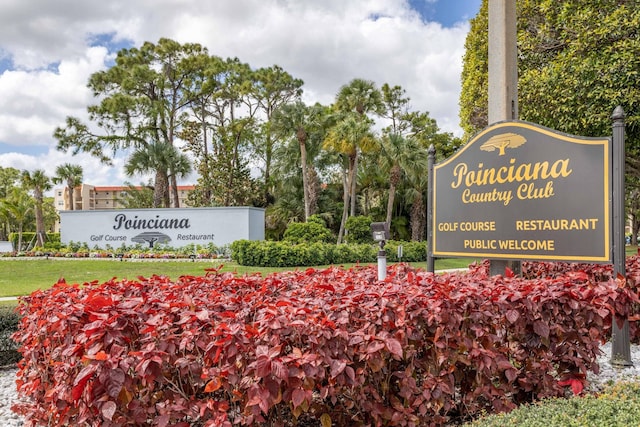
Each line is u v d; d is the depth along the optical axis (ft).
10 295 28.48
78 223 69.46
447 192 14.74
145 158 81.15
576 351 8.77
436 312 7.45
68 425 7.34
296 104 72.23
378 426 7.25
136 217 67.36
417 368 7.89
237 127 98.27
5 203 93.91
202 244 64.69
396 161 68.13
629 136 26.53
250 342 6.59
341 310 7.48
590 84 24.30
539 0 29.48
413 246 57.47
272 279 11.55
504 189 13.24
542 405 6.90
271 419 7.47
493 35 14.32
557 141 12.17
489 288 9.20
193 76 101.30
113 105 87.30
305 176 73.00
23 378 10.49
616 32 23.48
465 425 6.82
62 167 93.50
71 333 7.26
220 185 92.32
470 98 36.35
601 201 11.33
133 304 7.54
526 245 12.71
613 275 11.16
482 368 7.63
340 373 6.62
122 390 6.23
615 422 5.76
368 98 75.77
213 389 6.41
